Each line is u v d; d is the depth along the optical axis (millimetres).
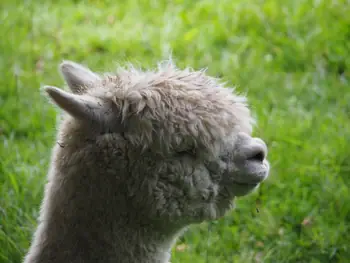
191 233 12148
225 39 18703
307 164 13805
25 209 12133
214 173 7734
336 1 19422
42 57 18125
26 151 13992
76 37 19078
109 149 7520
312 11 19203
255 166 7773
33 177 12820
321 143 14336
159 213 7652
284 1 19812
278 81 16781
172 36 18766
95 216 7711
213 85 7922
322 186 13062
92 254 7785
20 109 15680
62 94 7160
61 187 7797
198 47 18125
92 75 8664
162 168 7535
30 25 19672
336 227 12273
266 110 15531
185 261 11453
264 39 18609
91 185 7648
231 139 7723
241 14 19453
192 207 7781
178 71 8062
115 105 7605
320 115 15352
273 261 11648
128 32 19062
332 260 11672
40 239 8062
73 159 7660
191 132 7477
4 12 20188
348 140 14312
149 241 7887
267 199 13016
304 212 12555
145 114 7480
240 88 16328
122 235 7762
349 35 18391
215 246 11953
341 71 17422
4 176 12945
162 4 20719
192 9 20438
